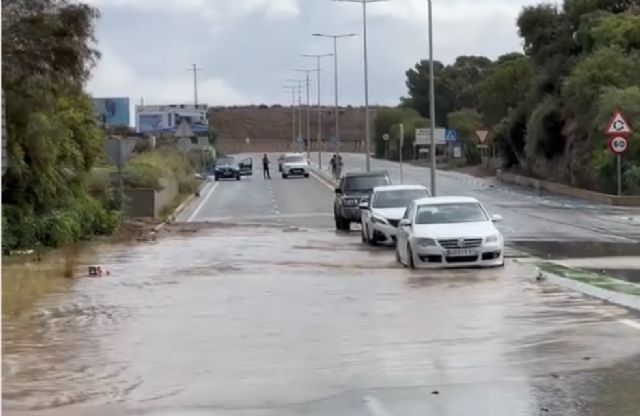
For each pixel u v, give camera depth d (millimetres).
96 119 50656
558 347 15461
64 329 18750
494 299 21484
